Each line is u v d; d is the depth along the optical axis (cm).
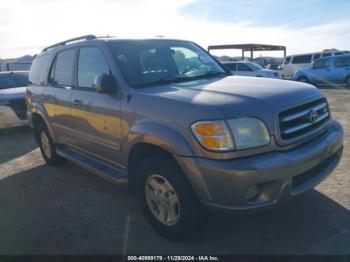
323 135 309
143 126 296
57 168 550
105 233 331
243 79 358
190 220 279
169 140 269
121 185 350
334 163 318
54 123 489
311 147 280
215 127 248
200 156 255
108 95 347
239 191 245
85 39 423
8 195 445
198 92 293
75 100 409
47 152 557
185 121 263
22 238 331
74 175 509
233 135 248
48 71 502
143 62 364
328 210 344
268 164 247
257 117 256
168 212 300
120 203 399
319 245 288
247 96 272
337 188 393
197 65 409
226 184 246
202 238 309
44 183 483
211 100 267
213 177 250
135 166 336
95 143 388
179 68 387
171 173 280
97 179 486
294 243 294
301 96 291
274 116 262
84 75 402
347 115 862
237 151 249
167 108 279
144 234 325
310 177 287
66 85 444
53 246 313
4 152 680
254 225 325
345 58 1808
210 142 249
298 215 337
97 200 411
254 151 254
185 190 275
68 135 456
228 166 244
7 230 349
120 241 315
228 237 309
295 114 279
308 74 1925
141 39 398
